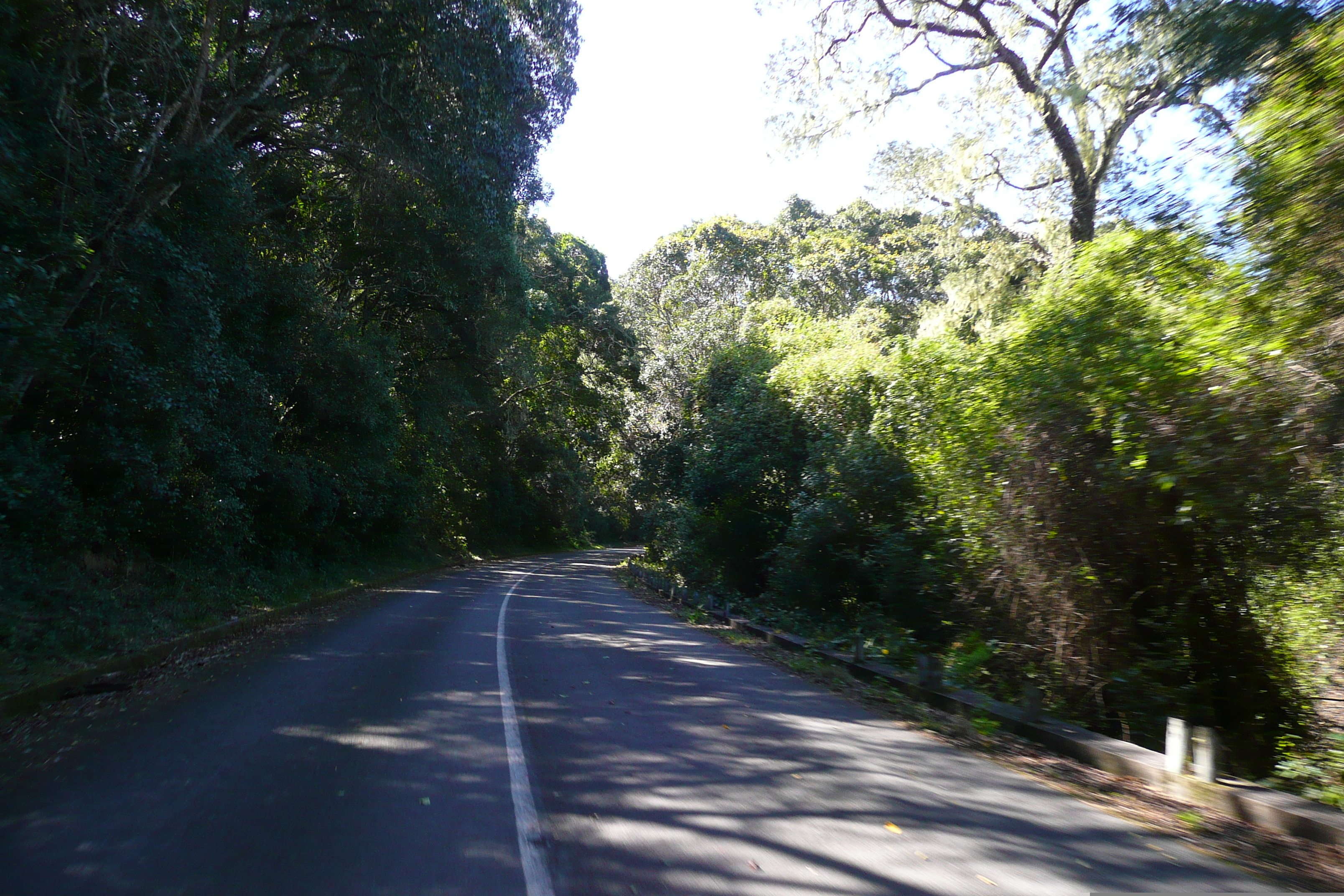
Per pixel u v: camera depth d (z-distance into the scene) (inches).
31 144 419.5
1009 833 219.5
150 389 507.2
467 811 225.0
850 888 180.9
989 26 738.2
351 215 919.0
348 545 1088.8
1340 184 264.4
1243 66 334.6
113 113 494.3
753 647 587.2
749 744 303.9
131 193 490.3
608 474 1690.5
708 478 853.8
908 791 254.1
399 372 1157.1
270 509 829.2
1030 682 388.2
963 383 494.0
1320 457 289.1
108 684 388.5
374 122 738.8
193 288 531.2
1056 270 453.4
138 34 507.2
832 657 501.4
